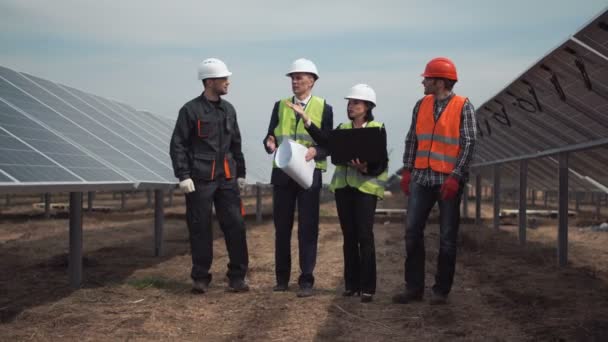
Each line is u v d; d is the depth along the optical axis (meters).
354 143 5.30
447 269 5.31
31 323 4.73
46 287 6.25
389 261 8.07
